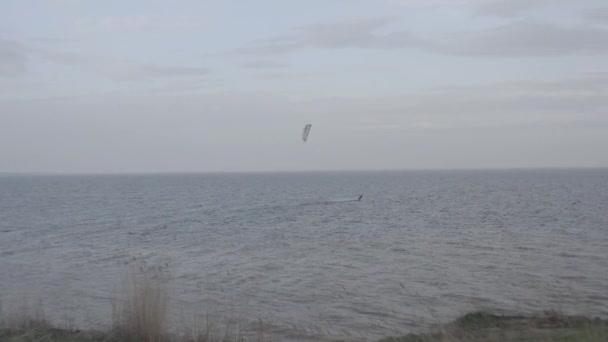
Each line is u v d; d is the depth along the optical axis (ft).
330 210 216.33
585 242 113.91
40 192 408.05
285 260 94.38
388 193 352.08
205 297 63.98
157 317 37.27
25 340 37.68
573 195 300.81
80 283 74.33
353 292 68.18
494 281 74.18
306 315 56.54
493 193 334.85
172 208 234.79
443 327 44.80
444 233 133.39
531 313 54.85
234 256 99.91
